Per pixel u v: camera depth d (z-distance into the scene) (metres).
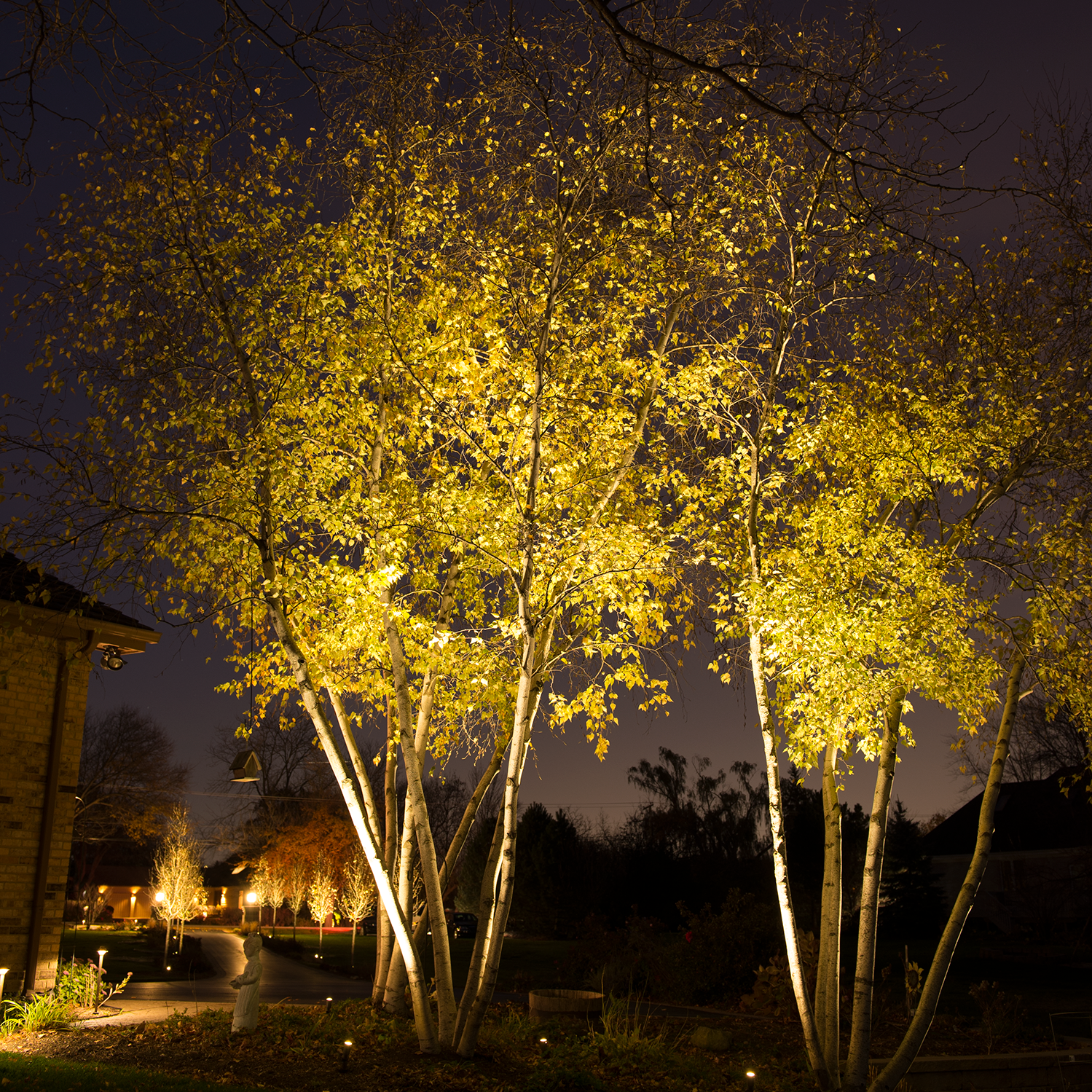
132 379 9.35
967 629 10.02
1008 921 36.12
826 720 9.52
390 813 13.94
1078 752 23.31
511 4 6.24
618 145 9.66
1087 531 9.92
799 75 6.16
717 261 10.78
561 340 11.00
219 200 10.32
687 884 38.16
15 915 12.93
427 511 9.91
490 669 11.08
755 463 10.89
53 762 13.52
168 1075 8.72
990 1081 11.77
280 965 26.14
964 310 9.62
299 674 10.45
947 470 10.26
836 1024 10.70
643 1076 10.66
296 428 10.35
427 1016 10.39
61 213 8.89
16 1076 7.89
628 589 10.60
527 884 40.97
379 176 10.77
